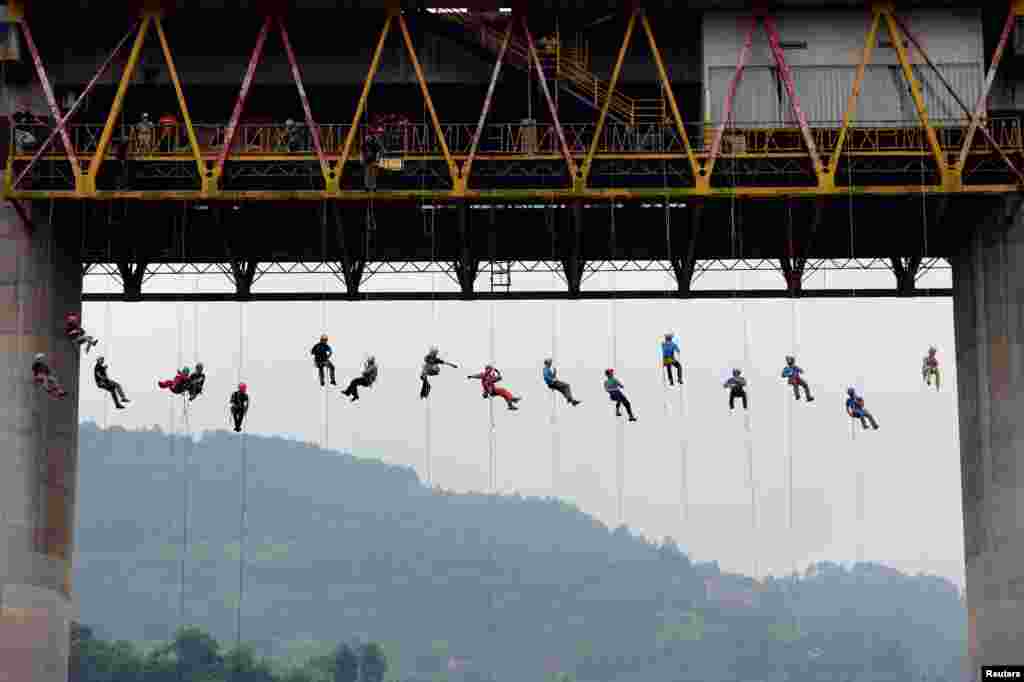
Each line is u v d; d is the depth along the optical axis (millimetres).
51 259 181250
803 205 184750
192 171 183750
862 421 185625
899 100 182000
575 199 176500
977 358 182750
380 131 177375
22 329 179125
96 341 176125
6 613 174750
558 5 179375
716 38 183125
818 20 183125
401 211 192875
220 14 180875
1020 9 181000
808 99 182125
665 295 195250
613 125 189875
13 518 176500
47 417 180125
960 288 187250
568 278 195625
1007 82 185875
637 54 187250
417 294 195500
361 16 181000
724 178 183125
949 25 182625
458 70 186125
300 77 183625
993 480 179000
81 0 179875
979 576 180375
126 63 185875
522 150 181625
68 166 183250
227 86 187000
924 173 179375
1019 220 179625
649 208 192750
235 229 195250
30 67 184125
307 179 186500
